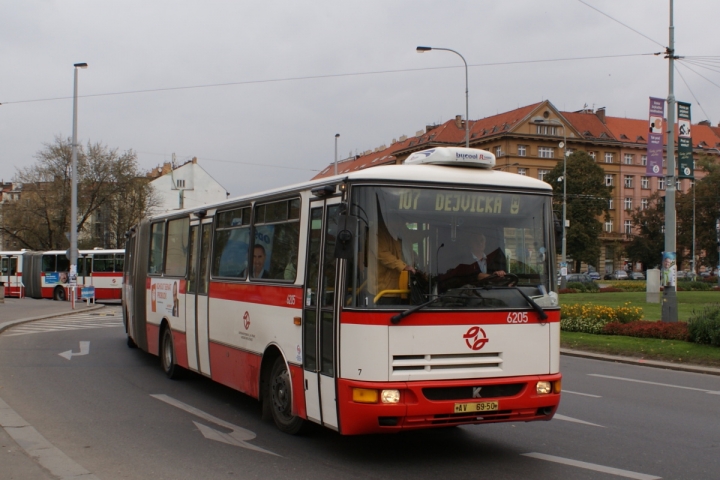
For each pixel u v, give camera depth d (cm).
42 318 2931
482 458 763
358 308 698
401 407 680
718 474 700
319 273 772
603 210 7444
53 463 721
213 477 687
